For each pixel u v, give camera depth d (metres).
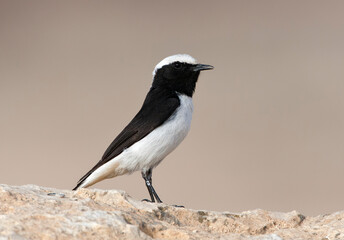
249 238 9.89
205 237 9.69
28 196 10.28
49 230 8.60
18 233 8.40
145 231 9.56
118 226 8.93
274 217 12.05
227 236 9.91
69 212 9.44
